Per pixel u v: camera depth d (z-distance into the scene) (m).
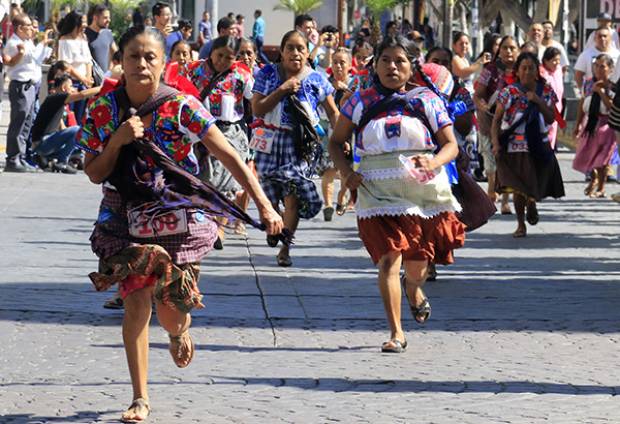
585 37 40.62
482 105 27.14
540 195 22.69
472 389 12.21
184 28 38.44
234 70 20.42
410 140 13.63
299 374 12.73
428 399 11.83
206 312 15.73
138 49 10.56
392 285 13.70
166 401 11.62
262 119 19.72
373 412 11.36
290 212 19.72
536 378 12.69
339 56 26.02
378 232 13.70
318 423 10.98
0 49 34.88
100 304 15.96
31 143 31.86
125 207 10.89
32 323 14.80
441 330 15.00
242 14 73.25
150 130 10.70
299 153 19.72
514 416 11.27
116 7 70.38
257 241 21.97
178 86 11.37
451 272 19.16
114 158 10.59
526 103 22.62
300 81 19.66
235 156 10.75
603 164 29.36
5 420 10.94
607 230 24.17
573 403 11.73
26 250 20.05
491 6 63.41
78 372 12.66
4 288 16.75
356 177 13.68
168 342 13.98
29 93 31.70
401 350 13.79
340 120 13.87
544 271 19.36
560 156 39.28
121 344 13.91
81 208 25.41
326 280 18.23
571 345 14.25
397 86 13.71
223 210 10.73
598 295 17.34
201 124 10.65
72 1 71.31
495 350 13.96
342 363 13.25
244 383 12.34
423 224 13.80
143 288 10.88
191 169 10.94
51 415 11.12
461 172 17.08
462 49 28.91
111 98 10.72
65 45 33.19
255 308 16.08
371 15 98.12
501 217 26.22
